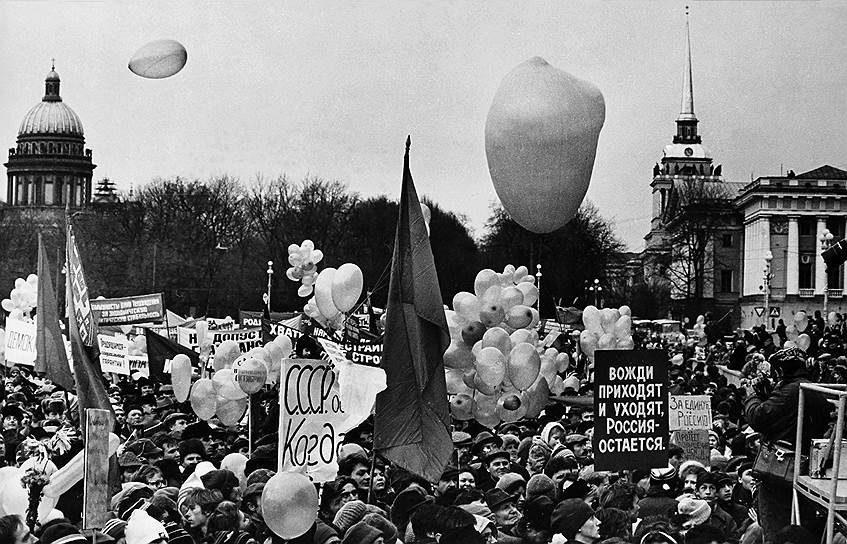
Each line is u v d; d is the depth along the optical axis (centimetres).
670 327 5459
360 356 1248
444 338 1076
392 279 1077
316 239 7669
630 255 7956
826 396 895
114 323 2831
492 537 1040
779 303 7900
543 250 6200
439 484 1170
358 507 996
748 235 8188
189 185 8038
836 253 1030
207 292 7756
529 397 1669
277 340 1603
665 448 1107
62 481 970
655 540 974
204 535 1013
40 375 2214
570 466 1194
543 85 706
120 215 8000
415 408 1077
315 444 1071
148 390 2362
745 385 1906
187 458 1346
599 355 1096
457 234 6303
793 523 865
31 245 8081
